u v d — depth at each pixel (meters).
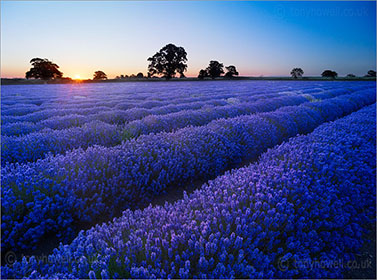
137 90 33.56
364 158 4.19
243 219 2.27
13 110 12.01
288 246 2.17
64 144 5.73
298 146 4.74
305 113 9.16
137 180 3.92
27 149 5.09
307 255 2.18
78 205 3.17
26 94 26.62
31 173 3.42
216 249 1.99
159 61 87.44
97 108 12.30
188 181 4.74
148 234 2.16
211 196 2.83
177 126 7.95
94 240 2.21
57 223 3.04
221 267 1.79
